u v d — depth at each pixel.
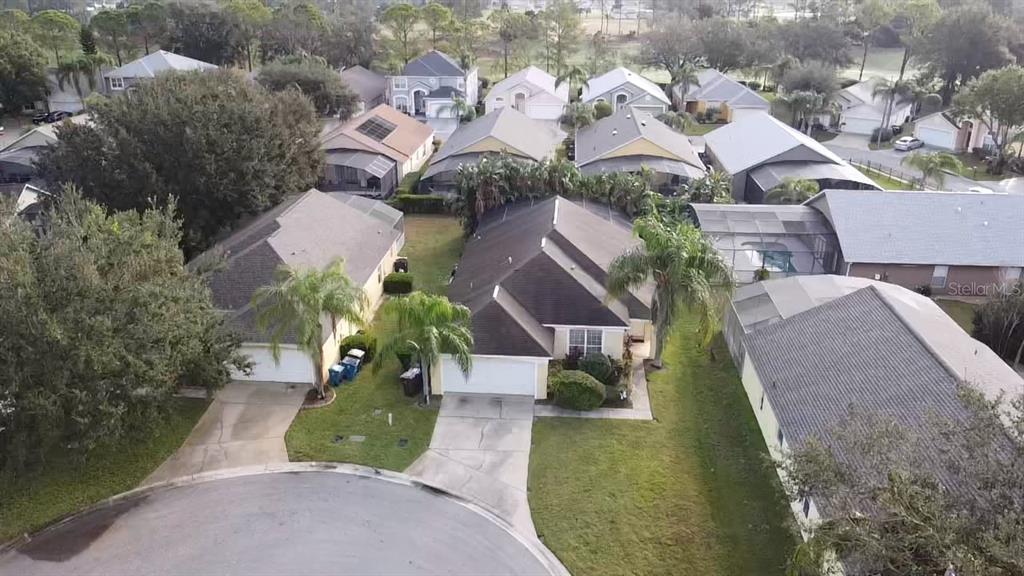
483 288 35.91
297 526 25.03
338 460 28.45
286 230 39.03
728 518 25.34
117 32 111.75
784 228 46.00
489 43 148.50
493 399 32.53
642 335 37.38
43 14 111.31
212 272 33.22
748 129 69.75
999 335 36.22
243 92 49.75
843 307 31.64
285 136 48.47
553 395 32.28
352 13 159.62
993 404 18.70
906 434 18.98
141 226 30.11
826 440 23.72
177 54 105.69
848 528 17.00
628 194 49.62
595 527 24.97
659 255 32.12
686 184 56.25
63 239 26.30
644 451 28.95
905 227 43.66
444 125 91.38
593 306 34.19
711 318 31.22
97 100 47.53
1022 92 67.44
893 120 87.75
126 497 26.36
